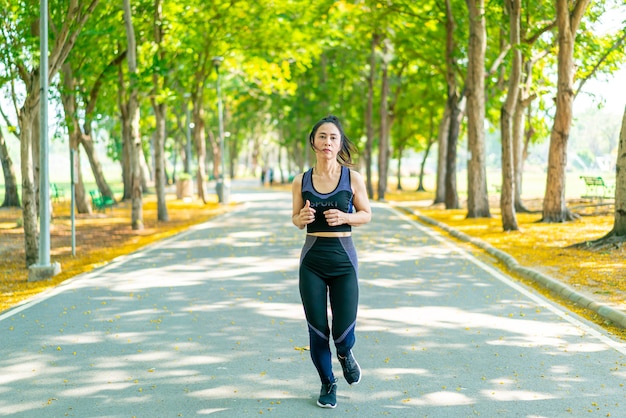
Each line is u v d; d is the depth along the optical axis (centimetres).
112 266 1303
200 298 966
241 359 657
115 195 4725
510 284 1074
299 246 1603
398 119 5038
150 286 1070
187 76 2455
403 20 2844
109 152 4684
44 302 946
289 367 630
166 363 644
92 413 514
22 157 1319
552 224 2077
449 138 2872
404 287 1046
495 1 2025
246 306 909
